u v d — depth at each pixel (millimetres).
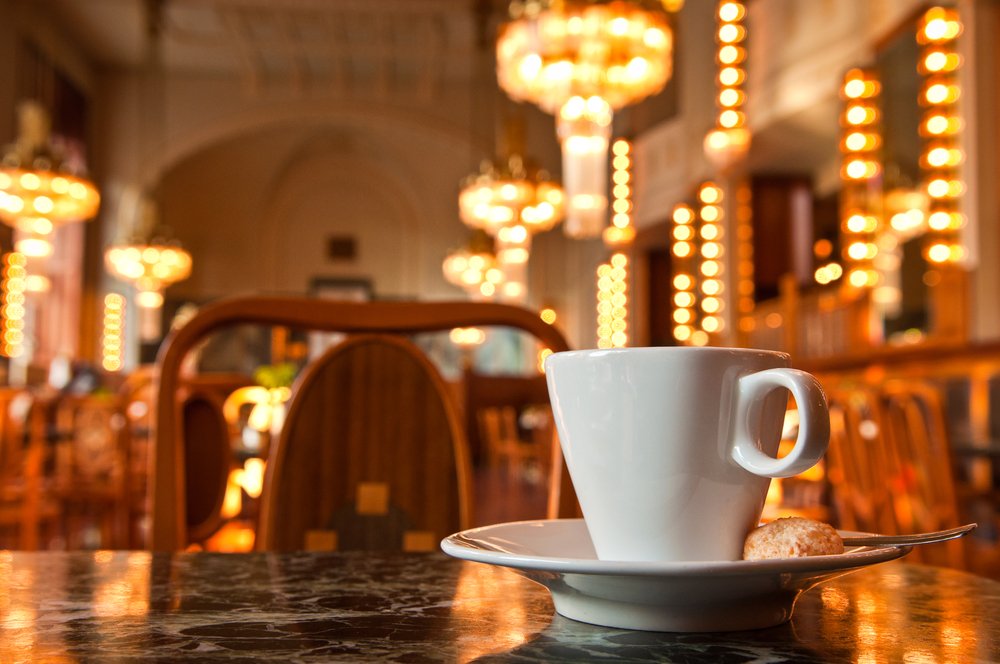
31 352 13148
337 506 1070
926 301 11438
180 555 735
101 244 14703
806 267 10938
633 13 6051
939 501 2506
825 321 8312
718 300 11094
